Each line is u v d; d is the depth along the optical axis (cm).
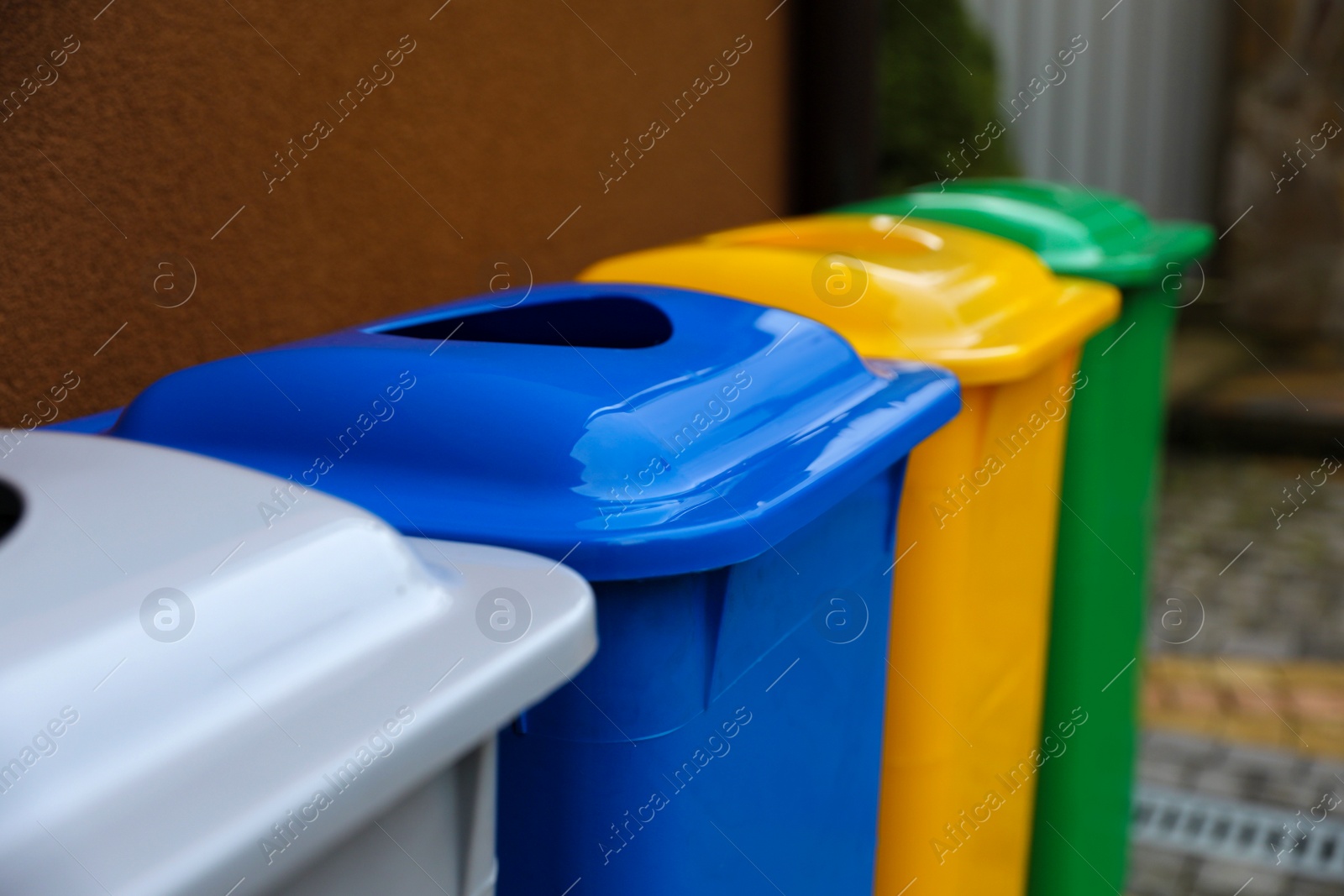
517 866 116
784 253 186
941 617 175
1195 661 444
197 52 196
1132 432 246
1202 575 526
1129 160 803
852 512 139
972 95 742
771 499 110
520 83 278
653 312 165
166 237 194
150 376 194
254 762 67
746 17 374
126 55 184
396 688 75
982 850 205
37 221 173
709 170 363
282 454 119
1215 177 783
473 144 264
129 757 64
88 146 179
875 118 412
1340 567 531
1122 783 266
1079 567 230
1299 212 754
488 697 77
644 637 108
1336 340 755
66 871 58
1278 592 506
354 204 233
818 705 138
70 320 179
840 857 150
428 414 115
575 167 301
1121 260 224
